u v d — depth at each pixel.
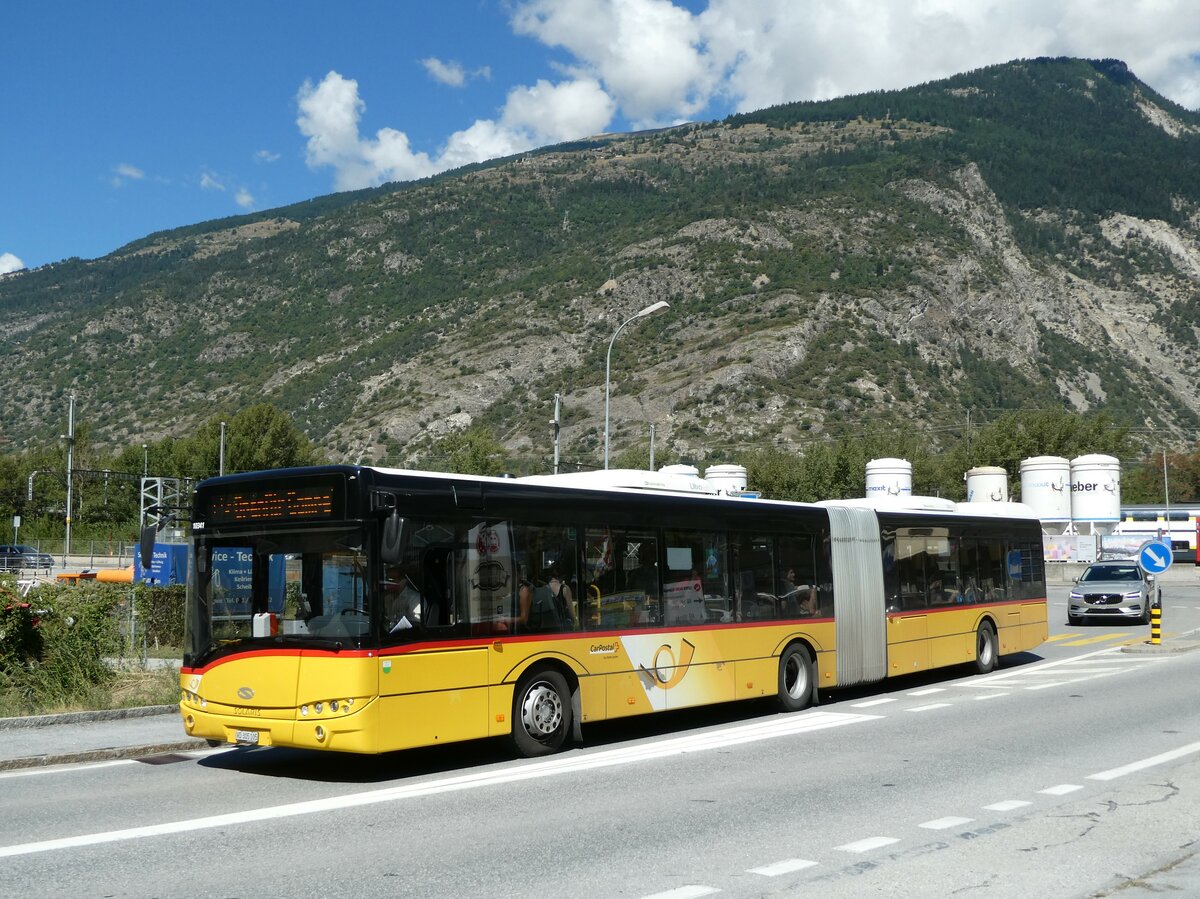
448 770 11.81
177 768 12.09
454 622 11.70
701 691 14.69
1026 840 8.42
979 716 15.51
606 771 11.56
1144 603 33.72
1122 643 27.67
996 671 21.83
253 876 7.47
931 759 12.11
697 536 15.00
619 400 127.50
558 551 13.00
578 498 13.34
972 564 21.19
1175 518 82.75
